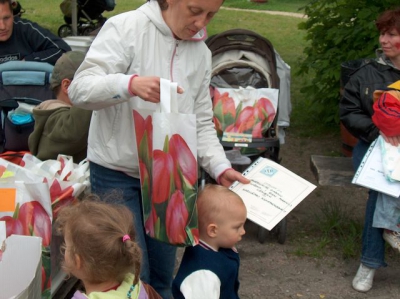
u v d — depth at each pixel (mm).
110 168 2801
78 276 2242
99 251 2127
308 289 4090
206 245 2660
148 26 2662
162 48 2689
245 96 4961
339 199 5438
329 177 4457
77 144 3584
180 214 2527
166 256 3068
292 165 6270
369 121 3926
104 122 2762
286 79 5484
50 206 2910
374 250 4004
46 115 3625
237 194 2740
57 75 3766
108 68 2607
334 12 6496
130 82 2469
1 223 2691
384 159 3738
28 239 2564
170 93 2449
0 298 2539
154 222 2580
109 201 2703
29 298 2295
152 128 2518
